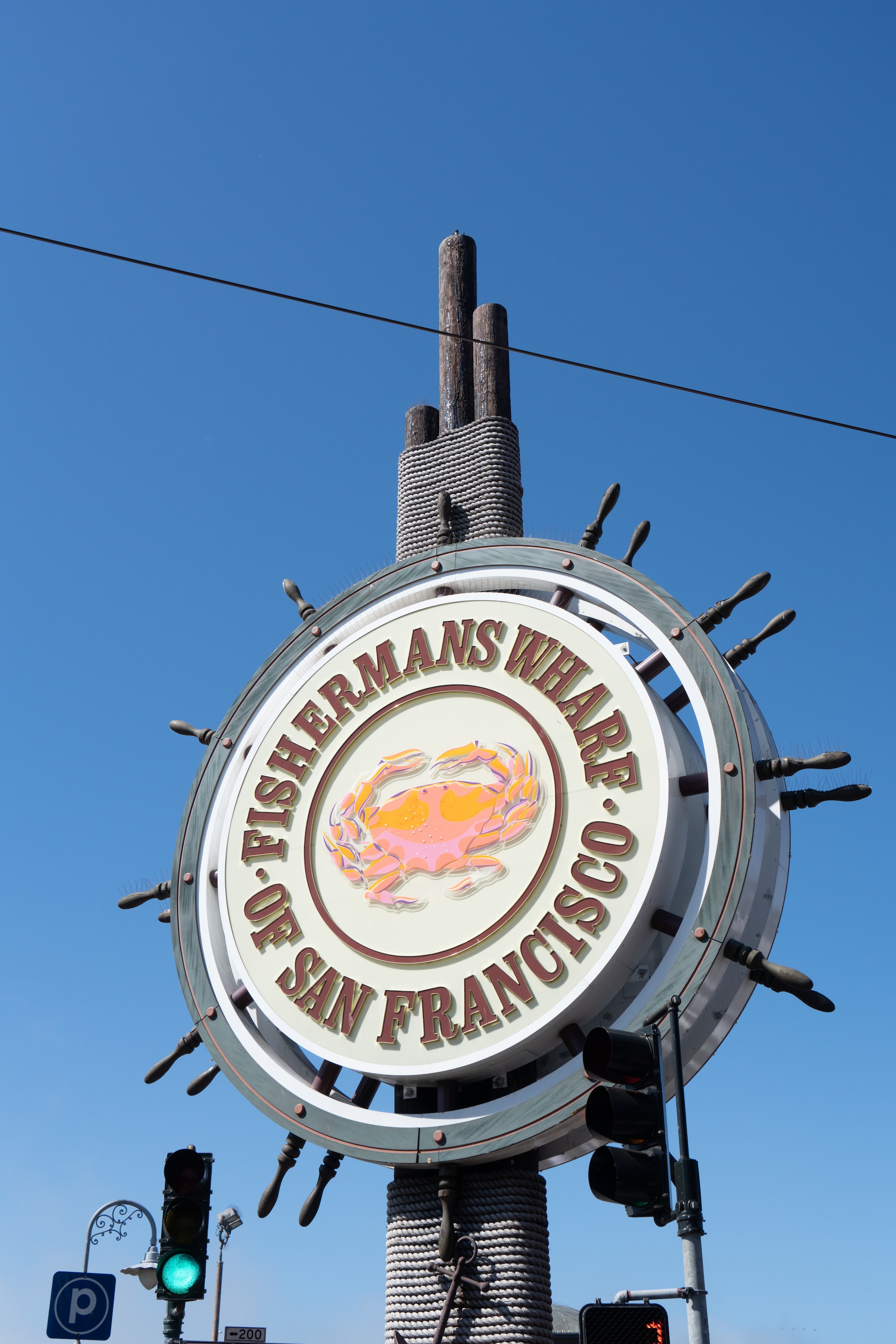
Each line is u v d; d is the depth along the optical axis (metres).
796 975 16.62
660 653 19.38
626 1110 10.24
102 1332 16.27
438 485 24.80
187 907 20.59
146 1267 22.33
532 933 18.00
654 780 18.20
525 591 21.44
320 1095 18.38
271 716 21.67
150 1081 19.50
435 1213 18.27
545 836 18.62
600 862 18.05
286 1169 18.30
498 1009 17.72
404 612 21.50
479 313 26.23
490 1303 17.39
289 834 20.45
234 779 21.50
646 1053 10.52
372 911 19.23
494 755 19.61
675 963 16.92
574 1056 17.28
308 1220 17.91
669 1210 10.05
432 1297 17.81
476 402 25.44
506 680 20.05
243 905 20.11
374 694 21.02
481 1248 17.72
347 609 22.16
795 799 18.17
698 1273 11.17
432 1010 18.08
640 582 19.88
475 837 19.12
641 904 17.44
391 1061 17.97
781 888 18.05
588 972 17.34
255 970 19.52
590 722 19.06
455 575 21.44
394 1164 17.47
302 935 19.50
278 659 22.17
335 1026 18.53
